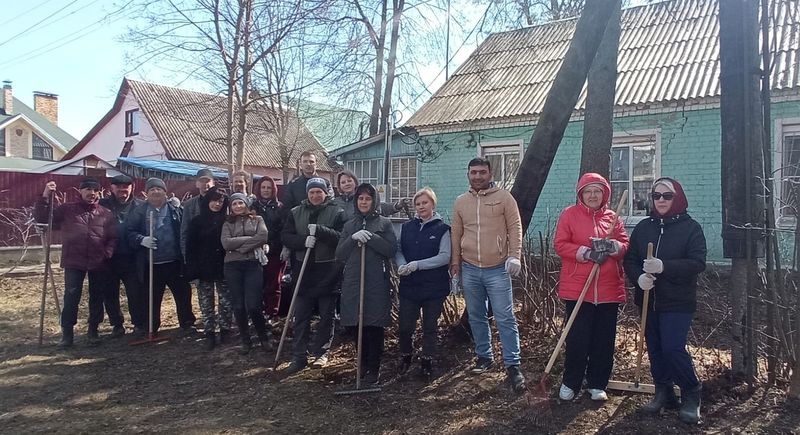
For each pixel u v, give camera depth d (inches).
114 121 1119.6
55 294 258.5
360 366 194.4
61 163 807.7
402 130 538.3
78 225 246.4
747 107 170.1
